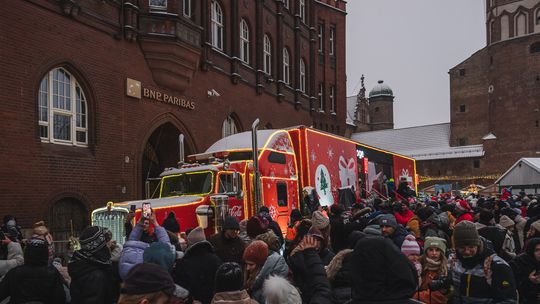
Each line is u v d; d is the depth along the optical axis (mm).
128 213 9141
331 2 39531
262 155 13047
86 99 16000
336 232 6078
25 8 13672
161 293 2635
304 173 14805
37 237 5074
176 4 18812
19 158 13273
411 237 5523
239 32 25562
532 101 60406
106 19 16594
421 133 76875
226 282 3574
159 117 19188
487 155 64375
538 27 60156
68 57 15078
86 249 4531
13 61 13258
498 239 6465
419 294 4871
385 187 21344
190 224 11031
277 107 30047
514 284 4414
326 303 4098
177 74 19484
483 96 69250
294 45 32969
